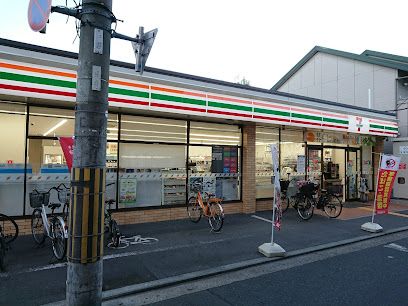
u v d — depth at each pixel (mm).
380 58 16547
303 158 11867
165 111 7496
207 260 5656
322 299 4238
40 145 7125
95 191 3281
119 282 4637
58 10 3227
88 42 3336
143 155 8492
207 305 4051
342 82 17984
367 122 12516
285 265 5621
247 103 8938
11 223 6711
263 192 10797
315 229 8266
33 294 4191
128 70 7277
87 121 3283
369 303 4113
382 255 6266
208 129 9617
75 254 3225
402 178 13328
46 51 6285
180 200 9062
